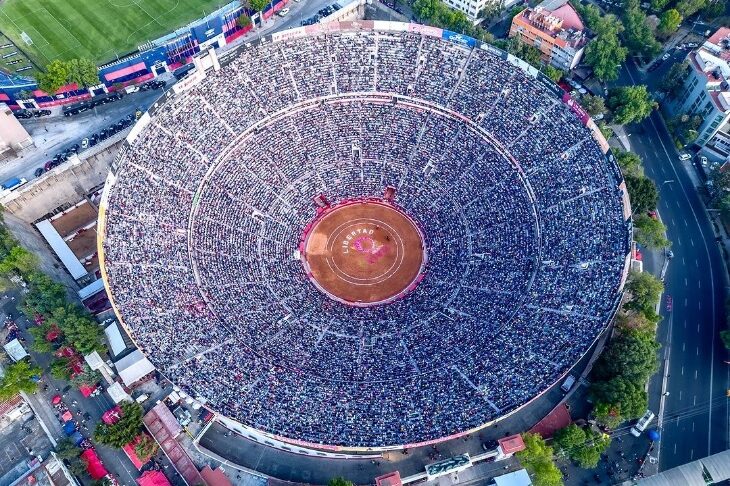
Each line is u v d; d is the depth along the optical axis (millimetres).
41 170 95875
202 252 82625
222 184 88688
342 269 88750
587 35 114125
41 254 89375
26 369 76125
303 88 95250
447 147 94188
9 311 84312
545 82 91812
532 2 127625
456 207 91375
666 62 117750
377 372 73188
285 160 93312
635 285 83375
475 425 67188
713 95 98250
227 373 71250
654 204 92625
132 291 75875
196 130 89375
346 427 67250
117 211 80938
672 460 74875
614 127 107438
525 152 90000
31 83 103312
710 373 81438
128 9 121875
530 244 84000
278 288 83688
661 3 122125
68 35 116438
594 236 80938
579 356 71250
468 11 122438
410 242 92125
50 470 70500
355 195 96062
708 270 90562
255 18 118812
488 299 80688
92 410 76625
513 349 73812
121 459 73062
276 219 90438
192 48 113250
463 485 71188
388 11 124500
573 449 71562
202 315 76250
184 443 73312
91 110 105438
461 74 95500
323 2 125250
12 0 122438
